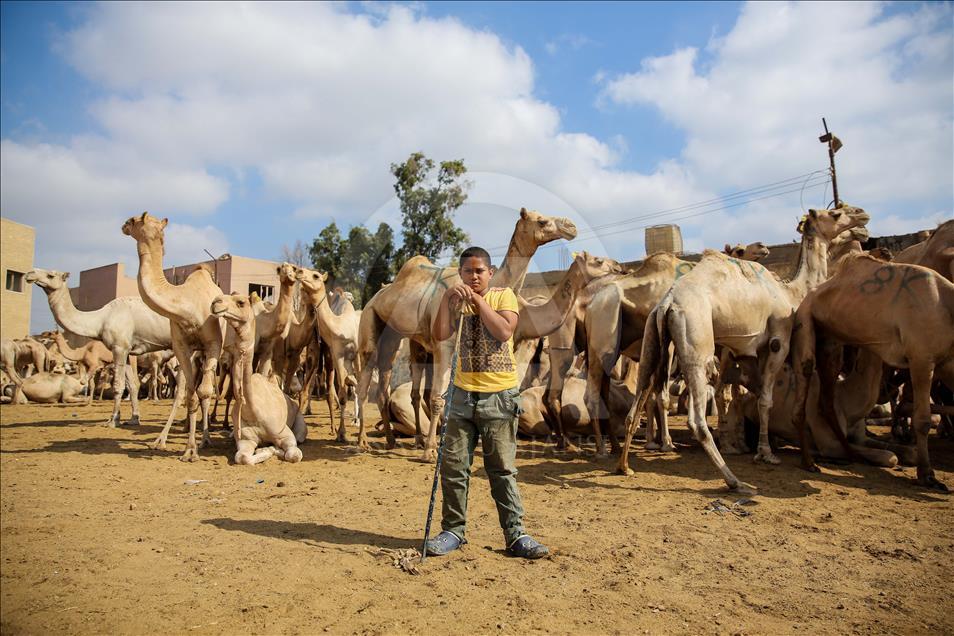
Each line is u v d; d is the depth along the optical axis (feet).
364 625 10.27
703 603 11.49
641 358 23.52
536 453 29.30
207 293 28.35
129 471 23.97
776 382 27.84
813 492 20.68
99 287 88.48
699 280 23.26
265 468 25.00
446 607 11.06
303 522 16.84
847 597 11.89
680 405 42.75
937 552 14.67
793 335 25.22
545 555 13.87
